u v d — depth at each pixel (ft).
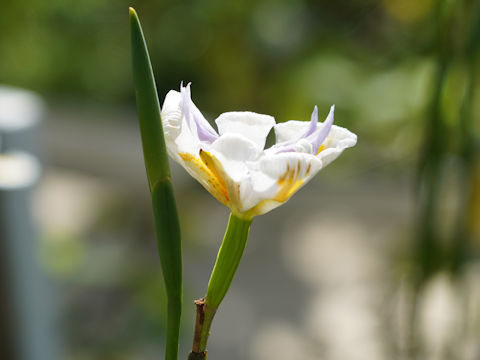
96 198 10.31
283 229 10.41
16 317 3.50
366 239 10.06
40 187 6.49
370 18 7.28
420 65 5.01
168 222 2.38
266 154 2.43
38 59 11.77
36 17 10.31
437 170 3.17
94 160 11.23
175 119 2.44
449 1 3.08
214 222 10.23
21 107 4.31
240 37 9.25
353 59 6.88
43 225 8.94
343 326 8.01
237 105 9.87
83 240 9.06
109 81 12.82
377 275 8.92
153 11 9.97
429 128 3.14
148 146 2.37
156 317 6.49
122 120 12.43
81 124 11.97
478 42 3.08
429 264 3.26
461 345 3.73
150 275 6.81
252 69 9.45
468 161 3.21
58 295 6.73
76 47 11.79
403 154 5.41
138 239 9.37
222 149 2.41
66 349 6.30
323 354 7.52
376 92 5.85
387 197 10.96
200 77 11.82
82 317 6.73
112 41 11.71
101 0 10.96
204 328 2.44
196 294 7.88
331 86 6.41
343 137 2.48
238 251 2.43
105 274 6.61
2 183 3.30
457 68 3.16
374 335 7.28
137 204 10.10
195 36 10.14
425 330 3.59
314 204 11.09
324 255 9.70
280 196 2.42
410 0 6.19
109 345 6.41
